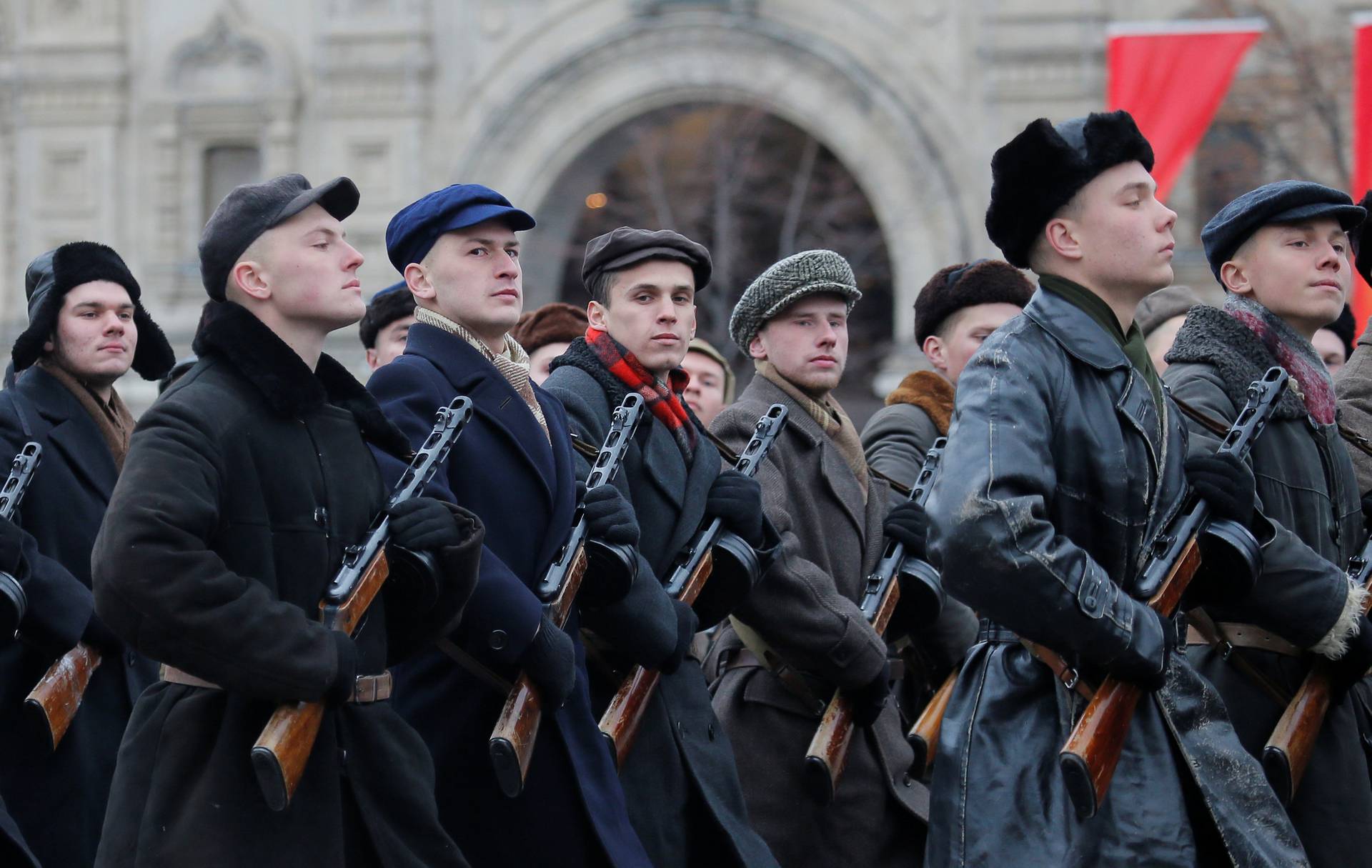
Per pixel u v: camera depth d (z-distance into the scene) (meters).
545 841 5.86
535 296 32.69
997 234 5.74
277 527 5.09
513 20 32.56
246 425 5.09
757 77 31.70
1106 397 5.46
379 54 32.72
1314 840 5.98
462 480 5.96
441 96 32.75
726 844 6.36
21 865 6.52
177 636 4.78
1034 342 5.48
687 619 6.30
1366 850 6.02
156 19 33.56
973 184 31.16
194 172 33.47
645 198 34.00
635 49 31.98
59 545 7.55
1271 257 6.36
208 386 5.11
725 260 30.88
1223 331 6.40
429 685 5.96
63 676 7.06
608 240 6.85
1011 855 5.29
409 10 32.62
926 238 31.28
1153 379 5.66
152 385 31.42
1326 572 5.68
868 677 6.79
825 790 6.69
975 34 31.20
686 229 33.28
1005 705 5.49
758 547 6.65
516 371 6.30
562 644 5.72
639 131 32.19
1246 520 5.47
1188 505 5.45
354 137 32.81
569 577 5.88
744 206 33.56
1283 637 5.79
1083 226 5.55
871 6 31.50
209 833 4.86
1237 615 5.87
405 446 5.57
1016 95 31.02
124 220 33.53
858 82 31.36
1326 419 6.36
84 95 33.47
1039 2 30.98
